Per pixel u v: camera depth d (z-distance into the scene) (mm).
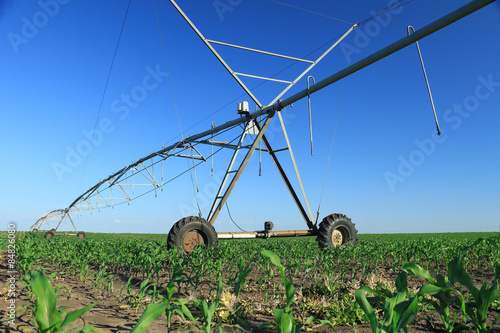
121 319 3244
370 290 2305
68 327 2867
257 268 6320
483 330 2270
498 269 2240
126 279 5934
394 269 6785
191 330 2871
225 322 3137
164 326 3006
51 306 1821
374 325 1911
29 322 3035
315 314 3418
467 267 6809
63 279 5766
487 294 2244
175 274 4340
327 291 4234
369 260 7930
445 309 2586
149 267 5801
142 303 3896
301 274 6141
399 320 1878
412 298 1938
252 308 3609
